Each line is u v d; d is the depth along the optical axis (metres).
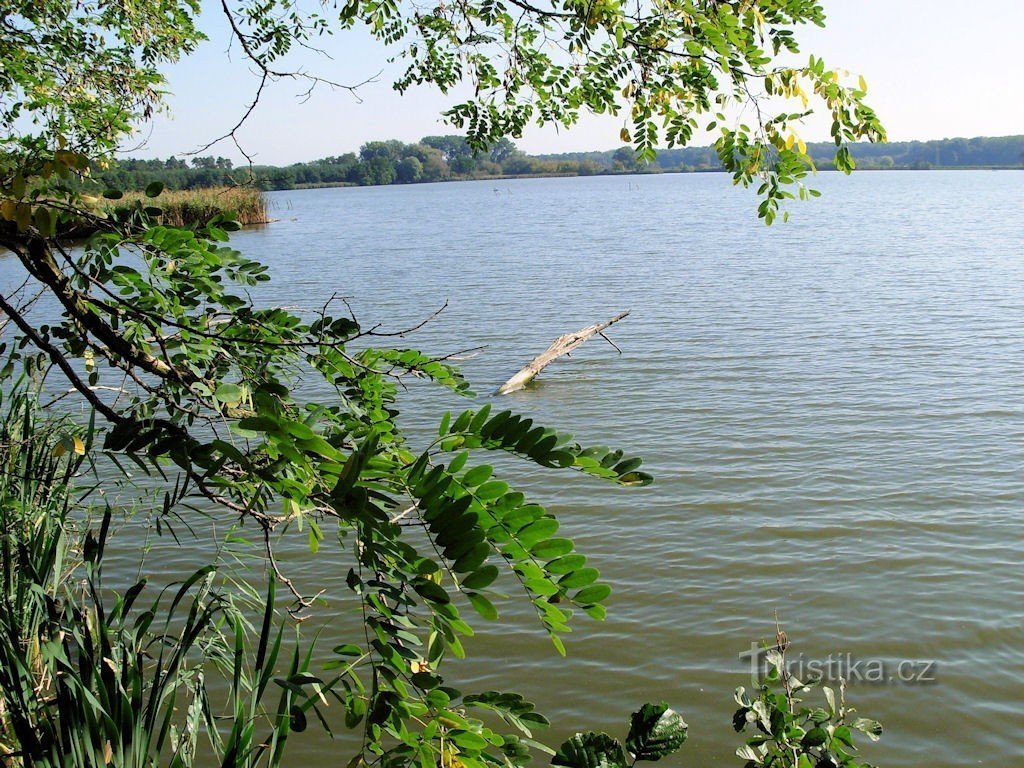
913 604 8.91
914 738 6.98
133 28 6.41
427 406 15.80
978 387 16.81
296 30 5.23
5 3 5.82
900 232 54.19
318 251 49.59
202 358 2.94
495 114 4.48
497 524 2.13
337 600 8.59
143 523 9.64
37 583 3.95
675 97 3.47
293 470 2.33
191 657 7.20
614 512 11.12
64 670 3.37
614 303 28.22
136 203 2.90
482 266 39.91
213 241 3.03
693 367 19.06
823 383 17.42
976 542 10.20
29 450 4.98
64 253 2.74
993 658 8.00
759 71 2.83
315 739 6.80
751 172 3.00
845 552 10.01
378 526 2.08
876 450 13.40
